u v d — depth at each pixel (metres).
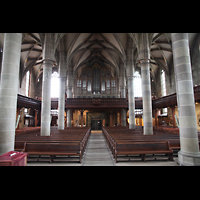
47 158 7.59
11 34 7.07
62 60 20.91
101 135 20.02
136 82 35.16
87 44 24.80
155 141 8.29
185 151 6.35
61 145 7.31
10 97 6.74
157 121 28.94
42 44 14.51
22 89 26.92
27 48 22.45
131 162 7.11
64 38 20.34
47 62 13.85
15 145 7.87
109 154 8.80
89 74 31.66
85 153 9.08
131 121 19.91
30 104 22.14
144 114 13.50
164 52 24.61
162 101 22.52
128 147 7.39
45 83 13.58
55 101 26.28
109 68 31.88
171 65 26.38
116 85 30.84
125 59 20.66
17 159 4.11
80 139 9.11
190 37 18.88
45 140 8.80
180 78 6.75
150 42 14.42
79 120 31.44
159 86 31.92
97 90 31.09
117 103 23.84
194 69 19.25
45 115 13.17
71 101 23.77
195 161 5.97
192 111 6.44
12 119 6.73
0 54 16.58
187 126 6.39
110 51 26.98
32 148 7.33
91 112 31.86
